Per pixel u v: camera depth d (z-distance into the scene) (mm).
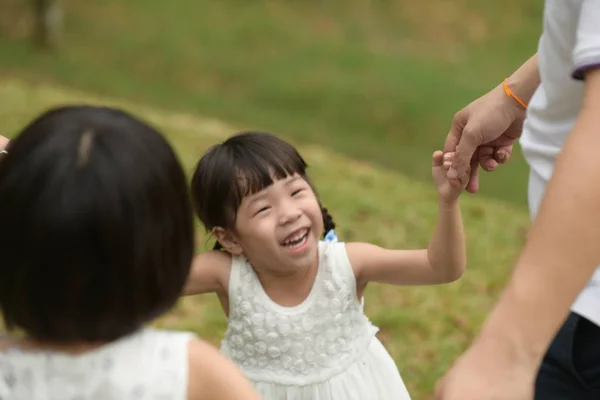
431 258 2201
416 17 18922
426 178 12500
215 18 17953
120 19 17438
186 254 1464
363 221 6027
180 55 16359
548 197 1354
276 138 2246
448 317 4746
